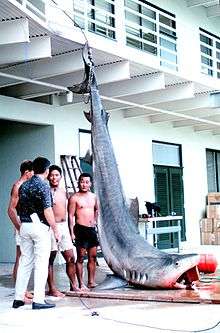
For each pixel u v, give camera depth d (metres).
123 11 12.83
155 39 14.38
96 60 10.93
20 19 8.55
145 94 13.27
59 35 9.34
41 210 6.78
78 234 8.08
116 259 8.17
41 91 11.48
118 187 8.51
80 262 8.06
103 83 11.37
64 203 7.78
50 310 6.71
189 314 6.28
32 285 8.88
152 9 13.19
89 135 13.22
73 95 12.21
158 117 15.07
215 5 16.75
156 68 11.67
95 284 8.29
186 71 15.26
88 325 5.86
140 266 7.91
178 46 15.08
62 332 5.58
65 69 10.28
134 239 8.25
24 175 7.49
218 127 16.66
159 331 5.49
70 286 8.05
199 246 15.70
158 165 15.33
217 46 17.36
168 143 15.85
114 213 8.35
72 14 10.83
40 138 12.39
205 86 13.48
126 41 13.30
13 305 6.93
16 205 7.50
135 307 6.80
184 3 15.73
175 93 13.03
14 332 5.64
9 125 12.76
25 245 6.91
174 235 15.36
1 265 11.98
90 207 8.14
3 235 12.61
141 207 14.47
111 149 8.62
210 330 5.49
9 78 10.59
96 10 11.88
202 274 9.40
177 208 15.85
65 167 12.38
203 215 16.89
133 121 14.55
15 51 9.37
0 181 12.76
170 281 7.71
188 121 15.86
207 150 17.73
